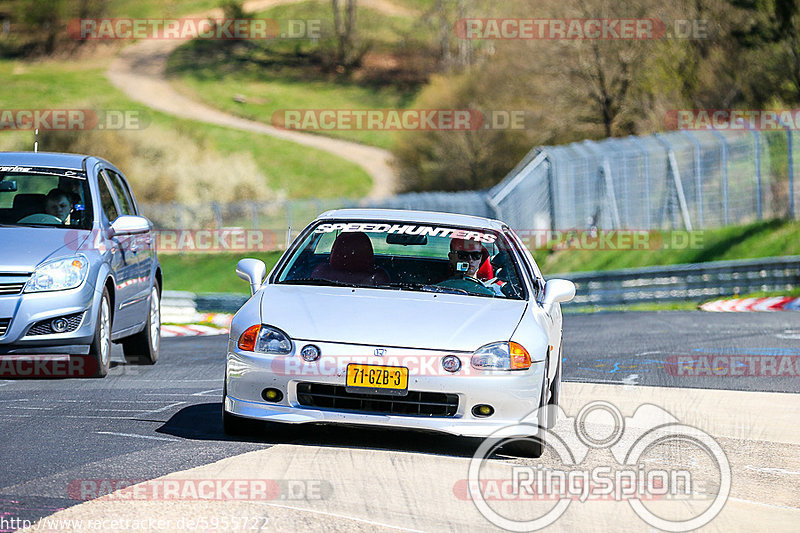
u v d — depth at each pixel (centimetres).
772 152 10956
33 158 3472
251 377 2153
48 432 2255
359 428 2350
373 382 2105
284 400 2139
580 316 7431
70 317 3102
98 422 2408
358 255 2534
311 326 2173
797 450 2420
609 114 16612
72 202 3350
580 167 11806
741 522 1755
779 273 8481
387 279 2506
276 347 2148
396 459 2081
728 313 7088
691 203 11344
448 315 2259
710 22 15600
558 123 17088
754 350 4756
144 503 1652
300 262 2577
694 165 11319
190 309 8188
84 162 3522
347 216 2653
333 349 2127
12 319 3000
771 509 1852
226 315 8100
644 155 11550
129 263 3531
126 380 3328
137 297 3656
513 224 12150
